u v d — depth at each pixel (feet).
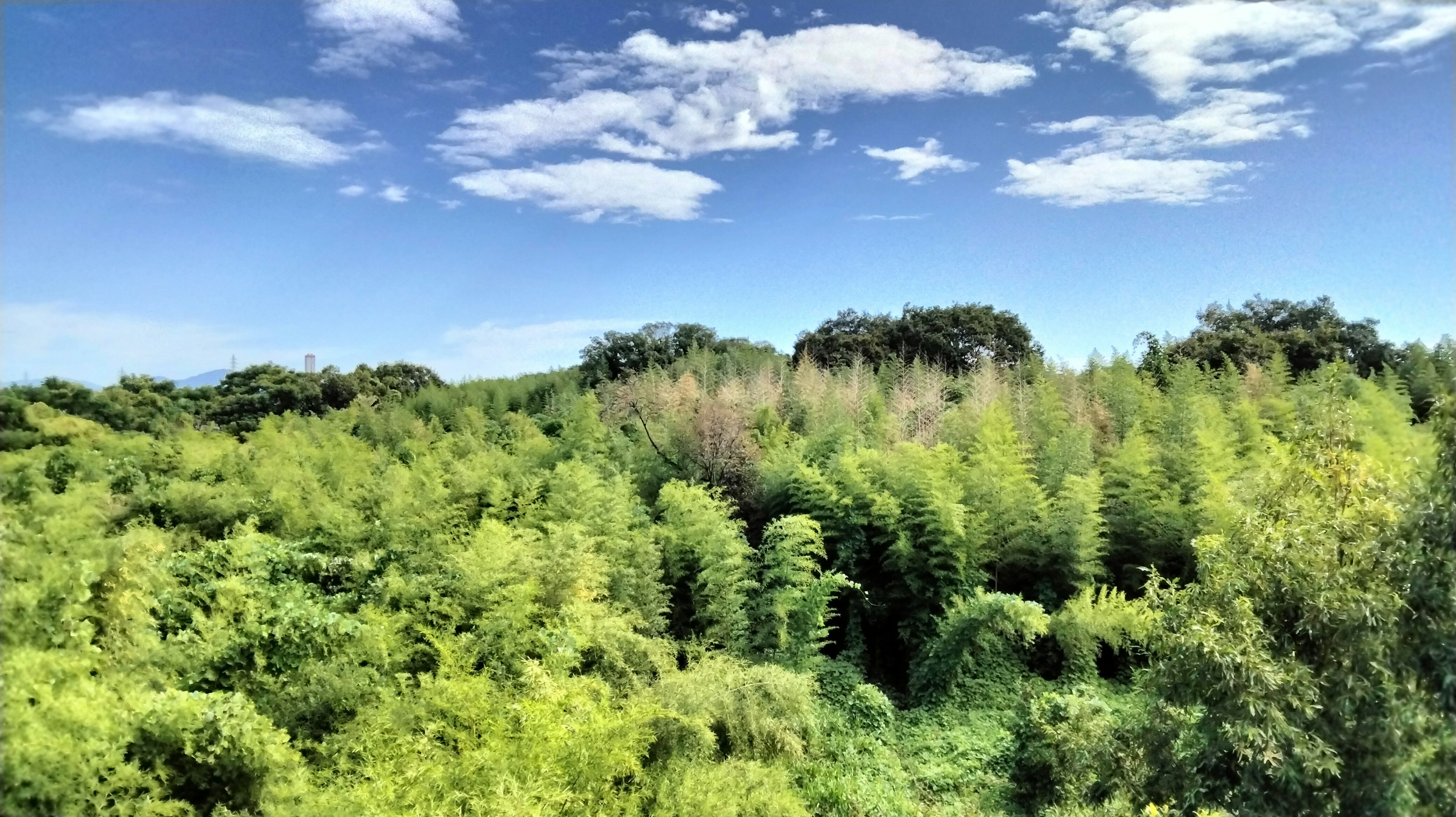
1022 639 38.40
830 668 38.99
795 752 29.60
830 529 44.39
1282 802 17.16
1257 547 18.94
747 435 54.90
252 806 19.51
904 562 41.78
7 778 16.03
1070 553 40.91
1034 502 42.52
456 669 25.68
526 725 22.45
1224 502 37.17
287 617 25.64
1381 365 42.96
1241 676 17.39
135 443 43.91
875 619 43.65
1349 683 16.62
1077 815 25.77
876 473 46.75
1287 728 16.69
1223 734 18.06
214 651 23.88
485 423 69.82
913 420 58.23
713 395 63.36
